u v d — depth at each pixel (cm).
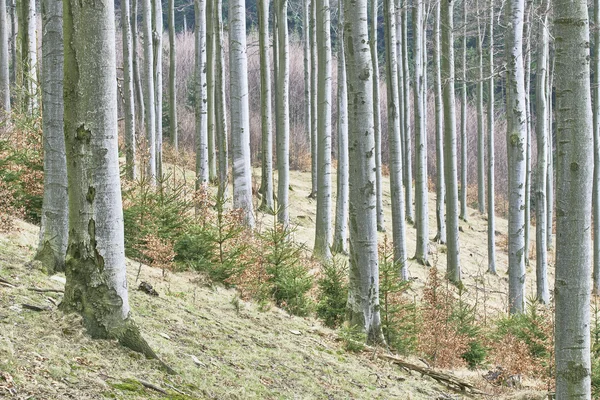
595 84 2197
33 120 1101
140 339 530
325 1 1745
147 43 2225
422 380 819
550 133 3072
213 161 2558
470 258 2616
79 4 509
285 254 1022
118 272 528
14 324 495
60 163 697
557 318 546
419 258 2197
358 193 920
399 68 2991
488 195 2469
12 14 2875
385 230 2548
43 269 678
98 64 513
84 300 525
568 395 542
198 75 2119
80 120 516
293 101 4541
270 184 2205
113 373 471
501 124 5122
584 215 535
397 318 1000
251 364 632
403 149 3247
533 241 3275
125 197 1022
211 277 965
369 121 916
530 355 1016
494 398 813
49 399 392
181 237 990
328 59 1744
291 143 3822
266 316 870
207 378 541
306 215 2480
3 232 810
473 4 2959
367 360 826
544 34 2150
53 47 689
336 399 626
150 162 2209
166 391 474
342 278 1030
